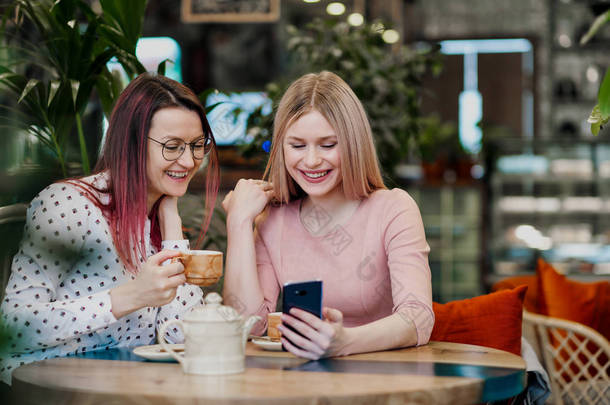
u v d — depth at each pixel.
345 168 1.75
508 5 7.21
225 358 1.26
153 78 1.71
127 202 1.65
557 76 7.07
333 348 1.43
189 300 1.80
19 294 1.49
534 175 4.91
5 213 1.68
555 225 4.89
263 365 1.36
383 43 3.42
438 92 7.48
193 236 2.48
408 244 1.74
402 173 5.82
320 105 1.73
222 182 4.96
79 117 2.22
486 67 7.45
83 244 1.59
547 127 7.14
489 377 1.24
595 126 1.44
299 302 1.41
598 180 4.81
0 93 2.19
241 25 7.12
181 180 1.71
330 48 3.18
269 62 7.12
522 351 1.92
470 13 7.30
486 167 5.10
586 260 4.75
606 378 2.26
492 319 1.93
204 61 7.19
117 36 2.16
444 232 5.49
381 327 1.53
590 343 2.47
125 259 1.64
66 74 2.13
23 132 2.06
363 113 1.78
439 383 1.18
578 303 2.58
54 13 2.13
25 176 1.64
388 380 1.21
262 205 1.84
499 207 4.98
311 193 1.77
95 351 1.57
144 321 1.69
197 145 1.72
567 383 2.41
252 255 1.81
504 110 7.43
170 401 1.08
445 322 1.95
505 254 4.95
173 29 7.17
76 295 1.60
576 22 7.02
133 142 1.66
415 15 7.34
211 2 5.16
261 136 2.83
